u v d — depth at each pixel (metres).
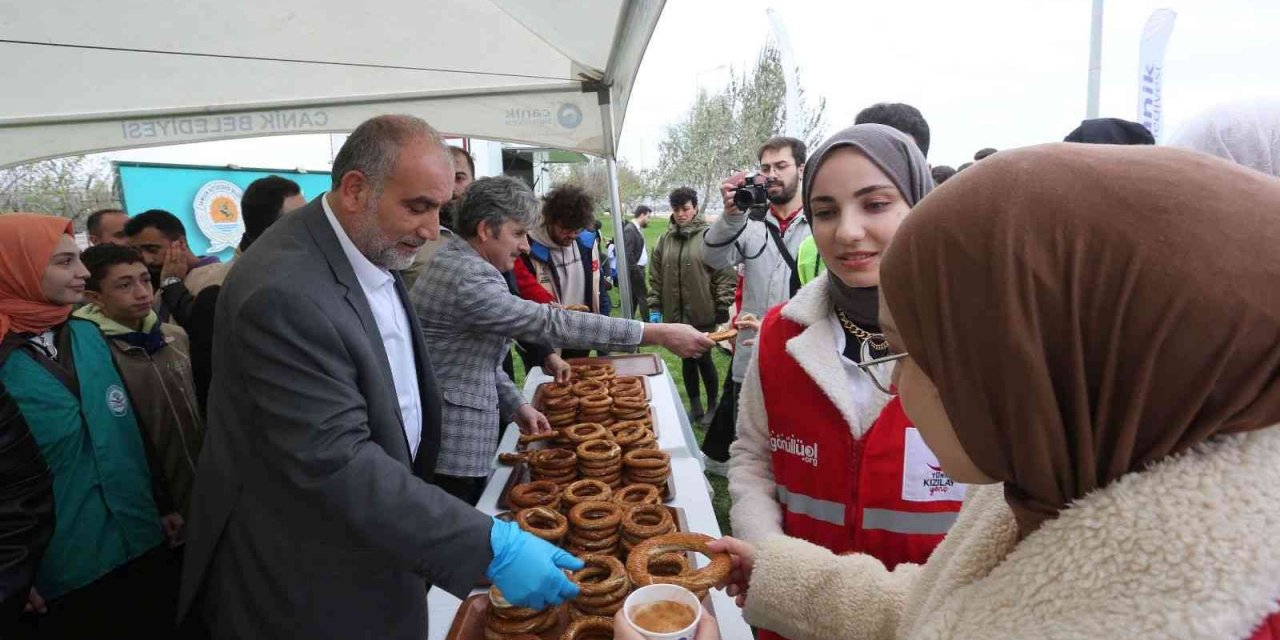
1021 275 0.45
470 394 2.36
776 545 1.16
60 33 2.61
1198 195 0.42
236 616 1.45
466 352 2.36
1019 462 0.51
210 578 1.52
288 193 3.17
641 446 2.35
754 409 1.53
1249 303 0.39
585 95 3.71
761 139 21.67
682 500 2.04
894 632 0.97
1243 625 0.41
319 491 1.25
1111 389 0.45
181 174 8.33
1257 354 0.40
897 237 0.55
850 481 1.27
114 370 2.27
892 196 1.18
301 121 3.48
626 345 2.38
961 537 0.79
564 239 4.35
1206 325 0.40
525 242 2.51
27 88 2.89
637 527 1.65
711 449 3.72
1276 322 0.39
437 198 1.52
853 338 1.29
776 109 21.38
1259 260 0.40
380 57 3.20
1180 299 0.40
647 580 1.29
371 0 2.72
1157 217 0.42
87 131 3.17
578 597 1.42
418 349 1.85
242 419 1.36
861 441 1.26
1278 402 0.41
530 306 2.31
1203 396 0.42
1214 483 0.43
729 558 1.29
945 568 0.75
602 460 2.13
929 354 0.53
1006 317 0.46
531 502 1.93
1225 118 1.32
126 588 2.29
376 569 1.44
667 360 7.94
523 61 3.38
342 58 3.17
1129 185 0.43
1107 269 0.43
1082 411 0.47
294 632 1.42
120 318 2.37
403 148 1.46
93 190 9.02
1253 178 0.43
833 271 1.26
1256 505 0.42
